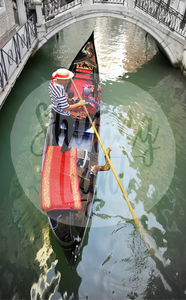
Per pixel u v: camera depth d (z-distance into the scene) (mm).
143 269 2957
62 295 2633
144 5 8742
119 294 2699
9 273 2791
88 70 5195
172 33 8781
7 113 4887
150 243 2973
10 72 5227
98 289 2740
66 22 8227
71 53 8086
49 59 7270
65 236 2557
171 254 3184
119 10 8570
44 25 7797
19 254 2979
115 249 3137
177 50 9016
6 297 2578
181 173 4449
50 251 3025
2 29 5930
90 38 5688
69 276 2811
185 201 3973
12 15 6793
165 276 2930
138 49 10578
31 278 2760
